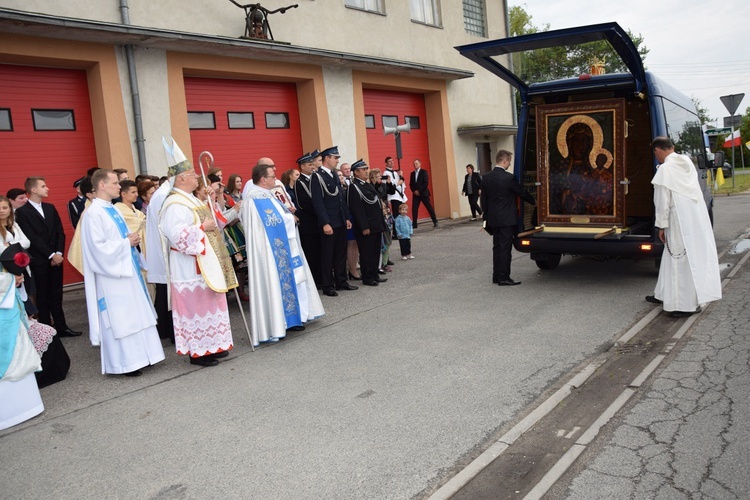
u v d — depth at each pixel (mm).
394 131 13555
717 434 3846
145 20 10398
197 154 11664
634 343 5871
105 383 5500
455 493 3402
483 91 19484
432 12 17531
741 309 6625
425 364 5488
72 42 9453
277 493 3463
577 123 8062
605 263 10016
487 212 8531
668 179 6430
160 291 6754
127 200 6922
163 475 3740
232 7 11742
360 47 14719
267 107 13023
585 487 3367
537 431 4133
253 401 4859
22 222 6762
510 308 7320
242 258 8234
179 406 4848
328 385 5113
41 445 4273
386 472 3637
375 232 9000
